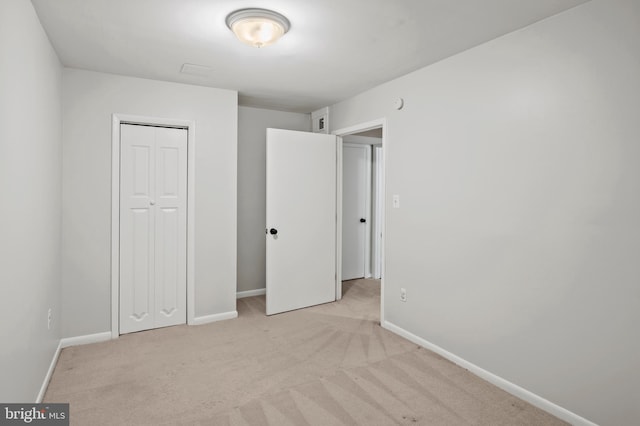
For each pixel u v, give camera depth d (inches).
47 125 95.7
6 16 62.0
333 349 117.7
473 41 98.1
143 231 132.1
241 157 175.9
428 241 117.7
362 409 85.0
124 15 84.0
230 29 90.9
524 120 89.7
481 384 97.0
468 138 103.9
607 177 75.0
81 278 121.3
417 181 121.6
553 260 84.3
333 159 168.2
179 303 139.0
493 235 97.3
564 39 81.6
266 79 130.9
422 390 93.6
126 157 128.8
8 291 64.2
